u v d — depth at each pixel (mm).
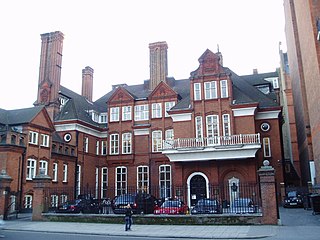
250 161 31797
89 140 41375
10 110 34375
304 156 40438
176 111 35781
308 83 29828
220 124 34156
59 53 41812
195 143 33469
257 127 35781
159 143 39688
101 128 43219
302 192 33438
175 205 22875
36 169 31547
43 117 33469
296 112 45906
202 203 21859
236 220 18688
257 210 21000
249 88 38688
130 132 41344
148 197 25172
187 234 15820
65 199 34656
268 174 18672
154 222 19969
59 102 41000
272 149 34969
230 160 32406
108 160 41438
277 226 17500
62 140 38281
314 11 24531
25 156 30125
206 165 33062
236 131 33625
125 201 23578
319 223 18688
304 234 14641
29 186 30453
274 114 35562
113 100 42875
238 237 14516
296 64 40375
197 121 35156
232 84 36156
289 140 50656
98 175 42250
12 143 29031
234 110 34062
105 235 16234
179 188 32938
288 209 30031
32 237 15328
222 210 22328
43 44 42188
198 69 36312
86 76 49781
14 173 28750
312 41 24922
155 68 43594
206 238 14742
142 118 41469
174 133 35562
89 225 20016
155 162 39375
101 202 27422
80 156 39156
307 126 34656
